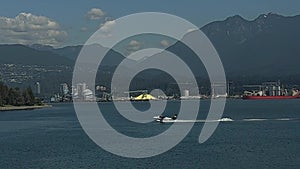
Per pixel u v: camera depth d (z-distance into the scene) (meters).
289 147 81.38
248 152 75.12
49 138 103.00
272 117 163.00
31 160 70.69
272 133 107.38
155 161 66.62
